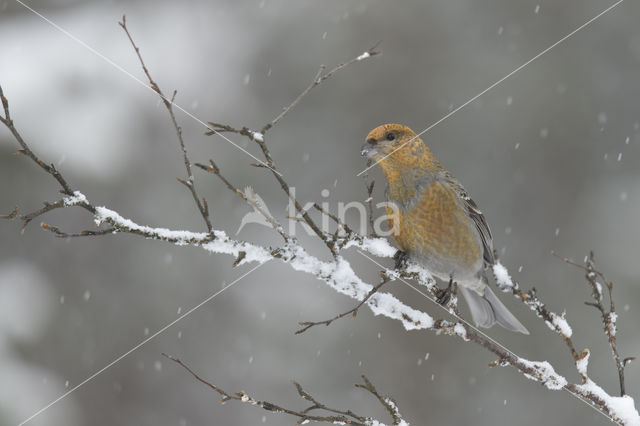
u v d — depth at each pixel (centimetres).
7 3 1373
